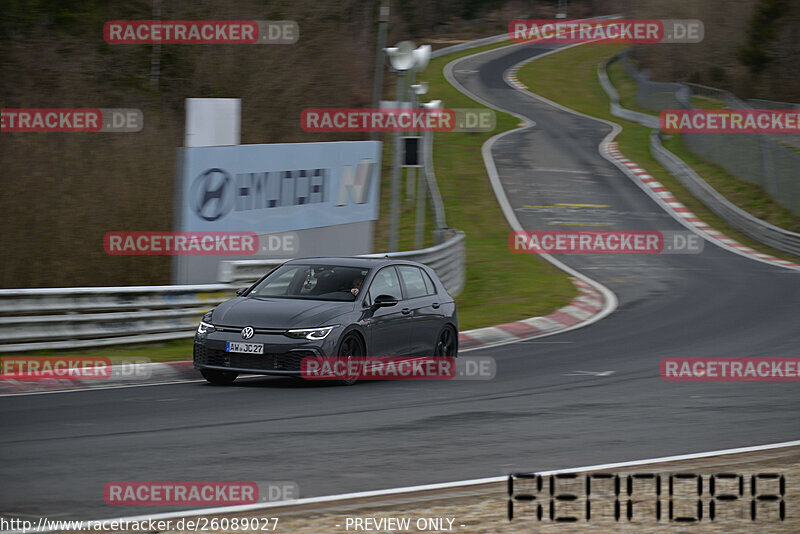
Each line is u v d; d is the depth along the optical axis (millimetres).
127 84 134000
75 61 132000
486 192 147000
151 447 29000
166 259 82250
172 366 47094
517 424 33625
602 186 155250
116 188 92812
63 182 91688
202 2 143375
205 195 64250
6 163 92188
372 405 37312
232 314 42156
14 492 23594
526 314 69875
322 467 26719
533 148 184000
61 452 28156
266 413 35219
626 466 27172
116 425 32531
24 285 78250
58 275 79500
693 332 63156
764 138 147125
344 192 82125
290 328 40938
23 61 129000
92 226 86688
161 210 91625
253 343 40844
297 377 44656
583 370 47656
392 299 43875
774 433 32688
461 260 87188
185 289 56375
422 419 34344
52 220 86188
